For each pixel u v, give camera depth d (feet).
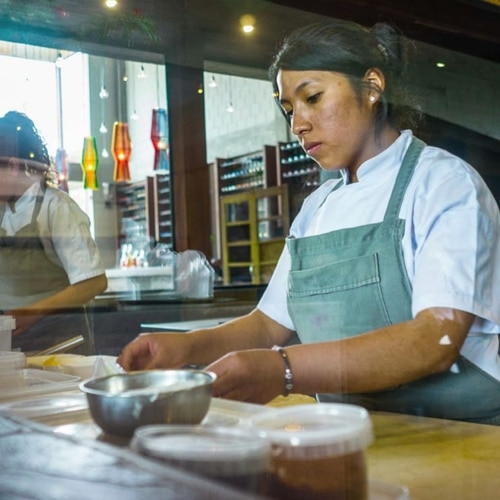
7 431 1.84
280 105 4.18
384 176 3.59
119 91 16.78
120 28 10.85
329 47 3.55
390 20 4.66
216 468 1.40
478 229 3.13
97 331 4.74
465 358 2.91
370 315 3.14
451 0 5.28
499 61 6.47
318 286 3.40
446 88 6.44
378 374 2.73
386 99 3.67
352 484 1.59
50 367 3.72
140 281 7.23
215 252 10.70
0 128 5.74
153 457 1.45
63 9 9.91
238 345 3.70
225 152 13.16
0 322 4.29
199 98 13.11
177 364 3.43
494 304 3.06
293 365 2.70
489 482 1.90
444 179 3.32
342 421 1.71
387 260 3.22
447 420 2.62
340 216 3.65
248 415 1.81
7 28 9.29
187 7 10.35
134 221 17.04
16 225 5.58
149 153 17.61
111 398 1.68
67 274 5.73
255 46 10.70
